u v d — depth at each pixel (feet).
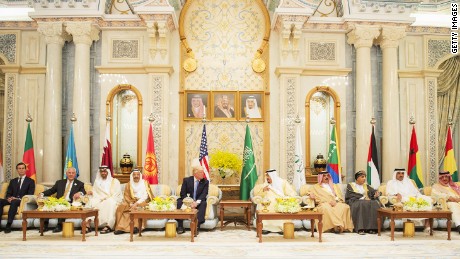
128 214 31.50
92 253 24.35
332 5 41.88
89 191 32.60
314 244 27.04
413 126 39.14
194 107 41.39
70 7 38.63
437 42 42.22
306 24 40.47
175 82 41.37
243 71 41.91
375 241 28.35
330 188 34.22
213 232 32.48
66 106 40.50
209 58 41.93
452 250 25.58
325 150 41.60
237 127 41.52
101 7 39.01
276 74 41.22
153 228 32.89
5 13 41.01
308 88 41.29
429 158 41.60
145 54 40.83
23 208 32.35
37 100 40.75
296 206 27.99
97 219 30.37
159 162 39.96
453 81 43.06
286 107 40.57
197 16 42.16
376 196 33.30
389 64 40.06
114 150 40.96
